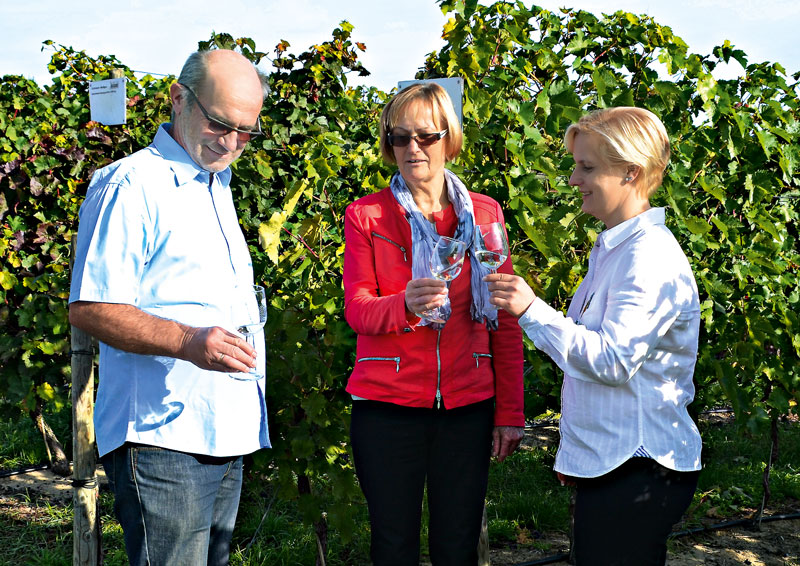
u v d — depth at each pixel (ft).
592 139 6.34
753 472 16.02
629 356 5.90
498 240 7.12
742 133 11.61
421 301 6.64
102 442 6.63
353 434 7.64
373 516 7.51
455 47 10.98
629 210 6.43
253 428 7.15
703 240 11.52
